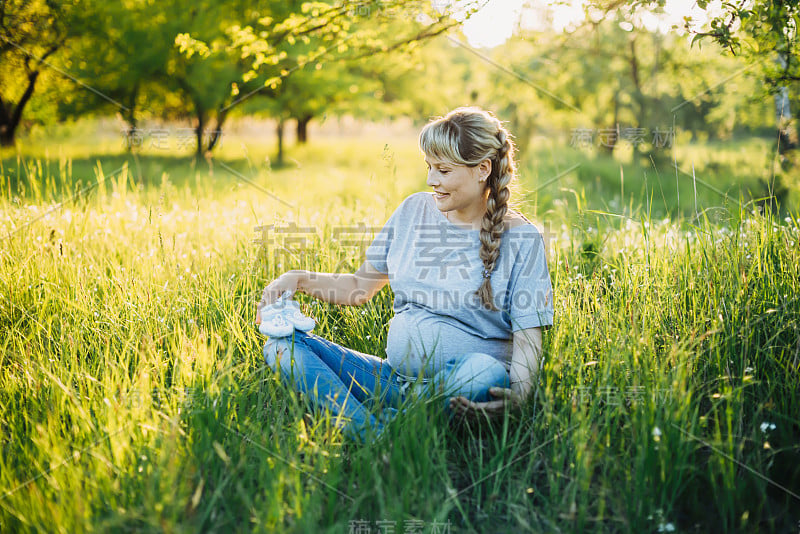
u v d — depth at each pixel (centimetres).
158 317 285
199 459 199
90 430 208
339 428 213
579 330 255
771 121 859
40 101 1310
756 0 351
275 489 178
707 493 196
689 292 276
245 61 1465
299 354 227
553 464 201
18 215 395
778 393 229
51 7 1020
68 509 174
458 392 216
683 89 1097
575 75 1247
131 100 1451
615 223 456
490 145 214
